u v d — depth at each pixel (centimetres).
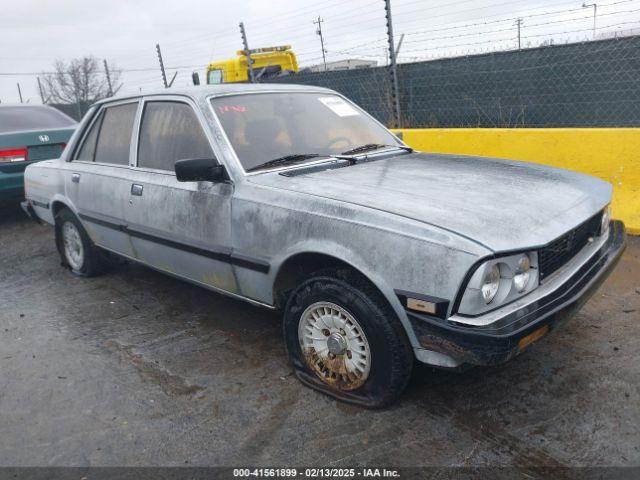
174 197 382
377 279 274
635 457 259
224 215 348
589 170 569
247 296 356
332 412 306
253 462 272
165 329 425
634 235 546
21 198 775
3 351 405
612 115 873
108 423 310
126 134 451
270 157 363
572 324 389
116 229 451
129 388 344
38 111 841
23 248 683
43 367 377
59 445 293
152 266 438
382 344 284
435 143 670
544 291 273
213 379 348
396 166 365
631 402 299
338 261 304
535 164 382
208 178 344
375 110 1035
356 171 352
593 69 872
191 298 483
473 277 248
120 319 448
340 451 275
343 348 306
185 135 387
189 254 383
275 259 322
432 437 280
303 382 331
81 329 434
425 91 1018
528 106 946
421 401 309
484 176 335
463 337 249
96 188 463
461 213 272
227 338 403
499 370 336
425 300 258
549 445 270
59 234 558
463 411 299
